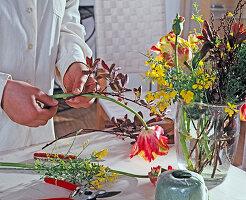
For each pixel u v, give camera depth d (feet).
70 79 3.52
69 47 3.83
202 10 9.34
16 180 2.85
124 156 3.29
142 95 6.43
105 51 6.56
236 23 2.44
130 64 6.70
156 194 2.26
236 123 2.62
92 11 11.42
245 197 2.70
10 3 3.52
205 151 2.63
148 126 3.17
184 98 2.45
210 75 2.48
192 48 2.77
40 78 3.89
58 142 3.53
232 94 2.45
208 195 2.56
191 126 2.61
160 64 2.69
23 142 3.74
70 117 10.32
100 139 3.62
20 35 3.61
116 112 5.77
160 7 6.58
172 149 3.43
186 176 2.27
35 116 2.88
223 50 2.41
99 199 2.62
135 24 6.57
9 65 3.65
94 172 2.69
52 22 3.82
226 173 2.77
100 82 6.18
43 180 2.86
